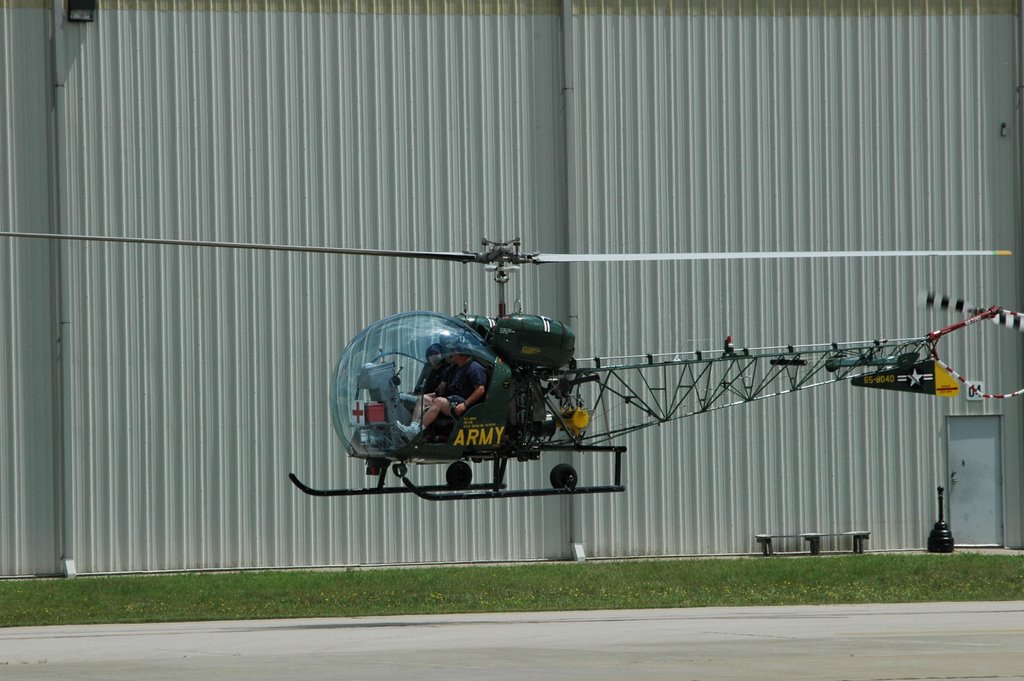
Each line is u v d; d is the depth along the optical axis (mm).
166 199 83625
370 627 53125
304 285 84688
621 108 87812
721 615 57875
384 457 51781
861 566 79312
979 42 91750
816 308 89375
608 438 59000
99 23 83438
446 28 86312
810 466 89312
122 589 72438
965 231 91250
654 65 88250
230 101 84188
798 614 57875
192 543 83250
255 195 84250
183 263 83688
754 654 40562
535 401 54312
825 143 89875
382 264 85375
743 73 89125
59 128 82500
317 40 85062
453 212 86062
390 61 85688
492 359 52844
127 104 83438
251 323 84125
